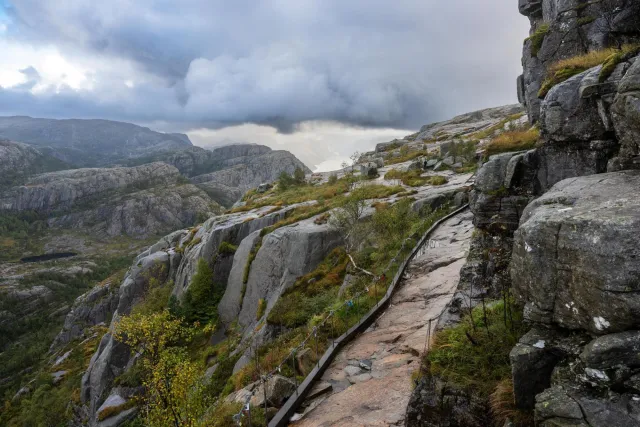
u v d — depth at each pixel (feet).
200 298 132.98
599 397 14.20
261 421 31.83
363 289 57.88
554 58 71.00
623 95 20.65
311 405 32.53
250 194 277.44
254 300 112.47
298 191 209.36
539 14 118.52
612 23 46.55
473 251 36.11
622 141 21.88
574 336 16.84
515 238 19.98
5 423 193.47
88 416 139.13
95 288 397.39
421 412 21.43
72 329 349.20
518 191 33.30
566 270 16.78
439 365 23.11
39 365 325.01
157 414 41.70
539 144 31.73
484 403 19.62
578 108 27.20
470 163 148.77
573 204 19.06
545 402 15.12
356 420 27.76
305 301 76.69
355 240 91.25
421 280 53.98
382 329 43.06
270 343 61.31
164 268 183.52
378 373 33.96
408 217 88.33
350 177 173.17
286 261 103.96
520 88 130.11
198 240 173.27
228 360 82.38
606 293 14.75
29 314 572.51
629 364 13.89
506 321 22.94
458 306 29.30
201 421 39.37
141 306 157.99
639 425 12.72
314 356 40.83
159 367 42.32
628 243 14.49
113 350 137.49
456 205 96.58
